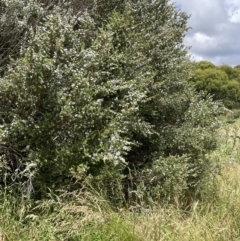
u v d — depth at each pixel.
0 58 4.09
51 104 3.49
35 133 3.43
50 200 3.38
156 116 4.81
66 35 3.64
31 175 3.35
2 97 3.49
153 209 3.82
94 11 4.69
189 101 5.07
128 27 4.46
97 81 3.85
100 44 3.80
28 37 4.14
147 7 5.13
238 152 7.29
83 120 3.50
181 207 4.36
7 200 3.39
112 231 3.30
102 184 3.72
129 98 3.87
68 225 3.30
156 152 4.54
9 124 3.48
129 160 4.60
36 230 3.17
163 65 4.70
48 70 3.31
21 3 3.98
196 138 4.73
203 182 4.74
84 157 3.52
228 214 3.99
